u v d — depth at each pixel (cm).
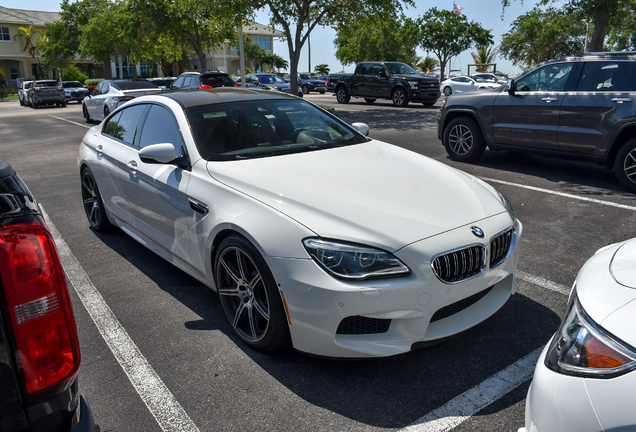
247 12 1627
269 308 260
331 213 253
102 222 479
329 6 1589
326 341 243
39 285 123
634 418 125
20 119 1920
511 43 3916
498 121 739
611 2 1133
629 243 192
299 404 238
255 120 371
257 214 267
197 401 241
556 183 657
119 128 443
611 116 605
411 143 1017
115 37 3850
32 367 123
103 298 355
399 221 252
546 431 146
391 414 229
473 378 255
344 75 2239
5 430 119
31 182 741
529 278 374
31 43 4953
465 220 265
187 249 329
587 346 143
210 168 316
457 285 248
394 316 237
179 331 308
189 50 4675
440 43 4119
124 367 271
